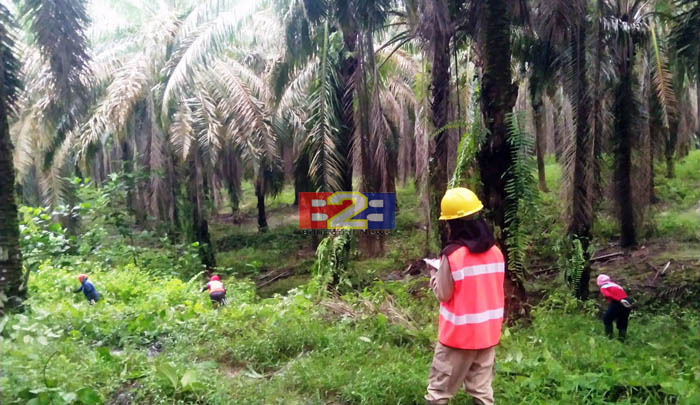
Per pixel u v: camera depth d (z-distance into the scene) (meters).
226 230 21.31
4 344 4.72
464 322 3.55
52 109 11.47
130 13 13.76
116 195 13.37
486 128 6.68
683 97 14.42
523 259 6.64
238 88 11.96
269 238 18.56
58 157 13.89
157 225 14.21
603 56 8.23
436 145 8.09
